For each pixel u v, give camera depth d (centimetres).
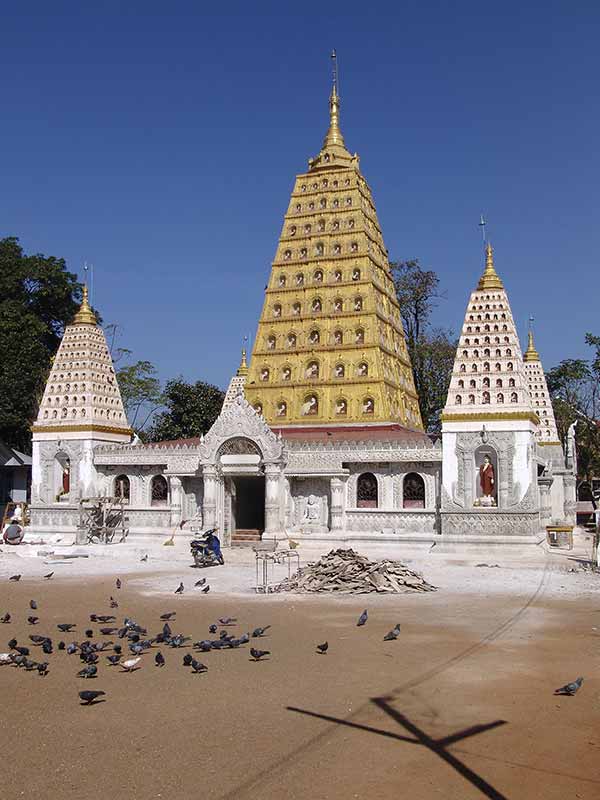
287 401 6694
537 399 7762
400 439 5609
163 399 10881
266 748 1478
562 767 1385
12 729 1605
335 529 5606
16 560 5194
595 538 4697
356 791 1286
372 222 7356
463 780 1331
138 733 1570
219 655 2248
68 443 6397
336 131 7525
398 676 1986
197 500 6106
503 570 4422
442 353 9406
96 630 2683
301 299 6956
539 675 1991
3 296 8244
